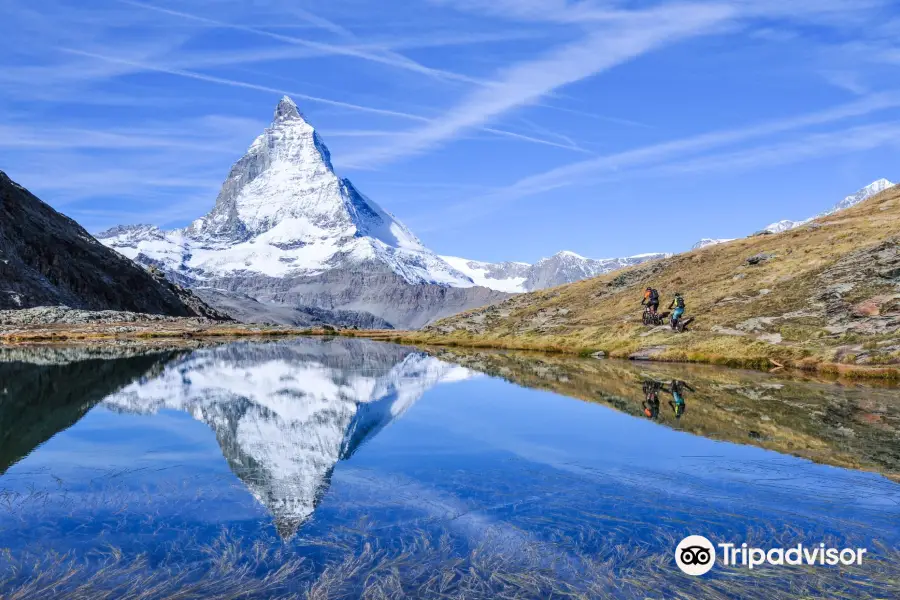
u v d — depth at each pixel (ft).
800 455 44.86
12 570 26.21
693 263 203.51
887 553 27.84
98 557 27.58
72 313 308.19
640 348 138.21
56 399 76.23
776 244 188.75
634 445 48.91
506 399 76.18
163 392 83.25
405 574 25.80
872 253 141.08
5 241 354.54
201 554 27.86
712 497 35.53
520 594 24.04
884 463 42.60
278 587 24.63
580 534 30.25
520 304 243.60
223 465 43.50
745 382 89.92
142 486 38.34
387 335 282.56
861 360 98.22
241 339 264.11
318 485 38.47
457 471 41.50
